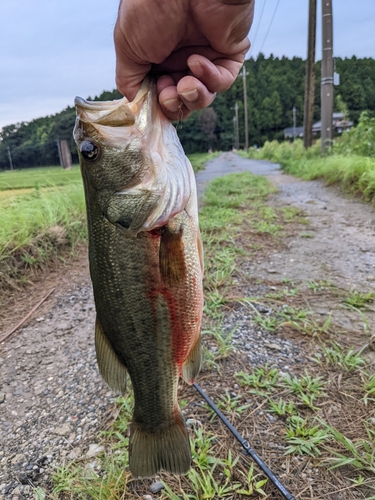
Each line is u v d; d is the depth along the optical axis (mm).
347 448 2156
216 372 2938
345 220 7137
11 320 4340
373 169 8125
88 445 2480
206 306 3963
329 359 2963
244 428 2404
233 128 79500
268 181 13609
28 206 6789
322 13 14133
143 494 2084
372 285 4254
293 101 79312
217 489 2023
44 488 2236
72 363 3430
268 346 3232
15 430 2715
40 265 5559
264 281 4594
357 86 49812
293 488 2002
